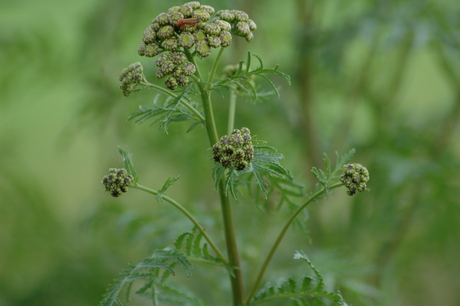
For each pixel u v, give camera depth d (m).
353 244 0.86
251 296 0.56
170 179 0.53
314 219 0.84
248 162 0.51
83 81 0.90
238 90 0.57
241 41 0.85
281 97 0.85
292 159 0.91
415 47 0.73
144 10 0.89
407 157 0.86
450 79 0.86
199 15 0.51
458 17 0.78
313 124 0.86
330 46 0.77
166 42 0.51
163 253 0.52
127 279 0.52
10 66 0.92
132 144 0.95
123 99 0.87
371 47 0.88
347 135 0.92
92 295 0.88
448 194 0.85
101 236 0.91
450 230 0.88
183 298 0.59
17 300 0.88
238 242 0.69
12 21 0.94
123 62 0.90
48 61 0.92
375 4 0.77
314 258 0.67
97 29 0.88
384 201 0.86
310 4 0.87
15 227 0.96
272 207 0.61
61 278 0.89
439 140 0.89
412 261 0.94
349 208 0.90
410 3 0.76
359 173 0.52
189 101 0.55
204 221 0.65
